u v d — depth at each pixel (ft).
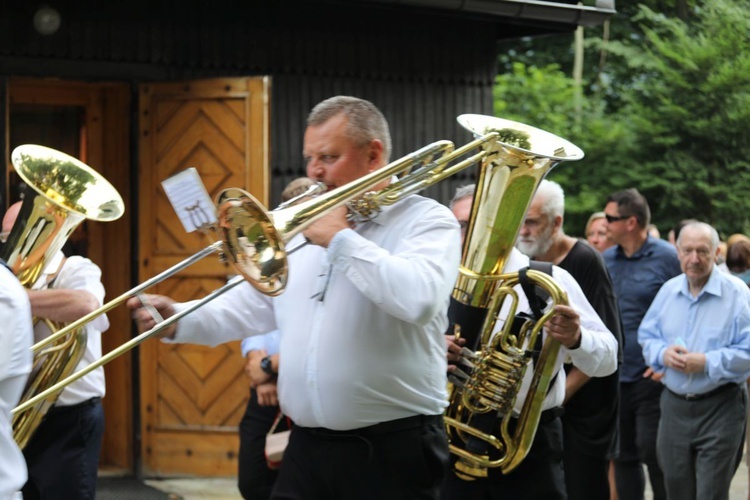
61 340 17.08
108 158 30.96
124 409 30.94
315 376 13.75
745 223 68.59
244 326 14.88
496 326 17.24
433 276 13.08
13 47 28.32
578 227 70.54
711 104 69.10
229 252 12.73
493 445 17.07
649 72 79.20
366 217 13.70
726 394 23.43
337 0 30.27
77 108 30.89
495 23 34.83
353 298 13.65
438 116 33.91
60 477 17.74
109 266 30.86
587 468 19.66
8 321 11.21
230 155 29.68
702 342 23.50
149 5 29.91
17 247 16.35
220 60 30.71
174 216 29.84
